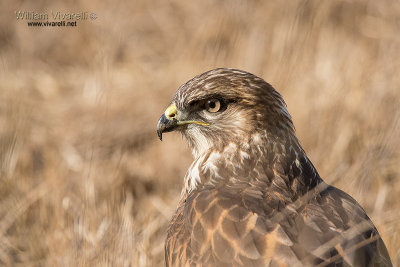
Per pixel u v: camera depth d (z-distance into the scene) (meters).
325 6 17.52
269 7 17.56
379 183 11.90
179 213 8.04
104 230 10.26
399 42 16.17
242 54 16.42
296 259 6.76
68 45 18.66
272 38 16.64
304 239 7.02
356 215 7.63
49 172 13.20
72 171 13.48
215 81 8.38
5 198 12.46
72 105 15.63
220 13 17.80
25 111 15.16
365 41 17.05
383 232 10.29
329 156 12.98
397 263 9.93
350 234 7.21
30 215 12.08
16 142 13.91
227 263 6.91
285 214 7.33
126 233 10.14
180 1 18.88
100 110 15.06
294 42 15.93
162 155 13.80
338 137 13.34
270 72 15.45
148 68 17.14
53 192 12.35
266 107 8.20
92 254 9.95
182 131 8.70
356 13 17.98
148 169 13.62
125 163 13.48
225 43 17.27
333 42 16.81
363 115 13.51
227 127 8.31
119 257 9.77
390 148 12.16
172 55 17.64
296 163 8.18
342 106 13.88
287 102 14.51
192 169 8.52
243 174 8.15
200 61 16.66
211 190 7.87
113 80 16.22
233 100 8.30
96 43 17.97
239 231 7.07
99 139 14.45
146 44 18.14
